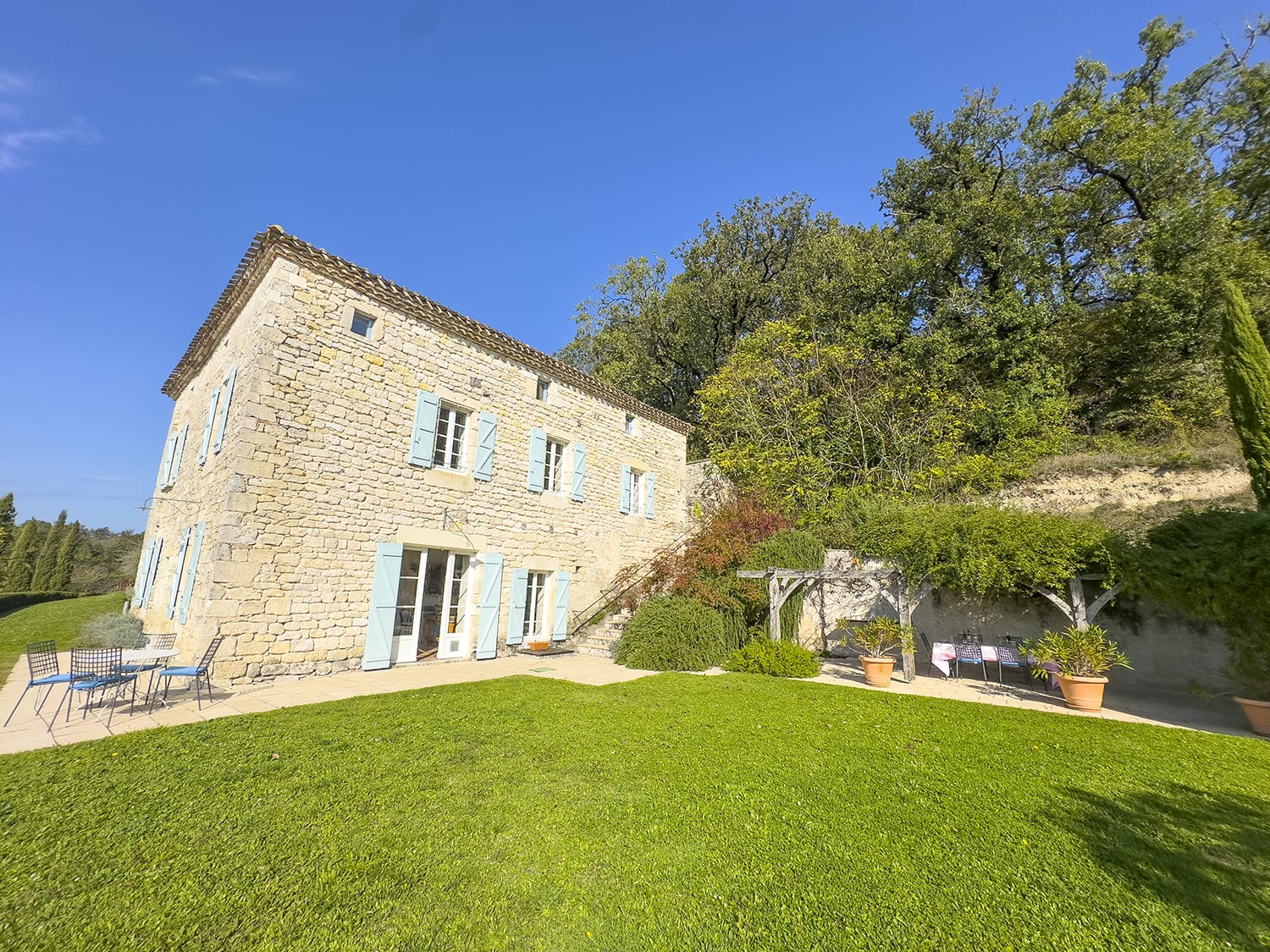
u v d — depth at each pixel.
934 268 15.49
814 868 2.83
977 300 14.84
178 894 2.49
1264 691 6.35
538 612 11.55
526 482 11.27
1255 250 11.70
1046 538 7.53
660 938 2.27
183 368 12.70
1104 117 13.91
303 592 7.62
